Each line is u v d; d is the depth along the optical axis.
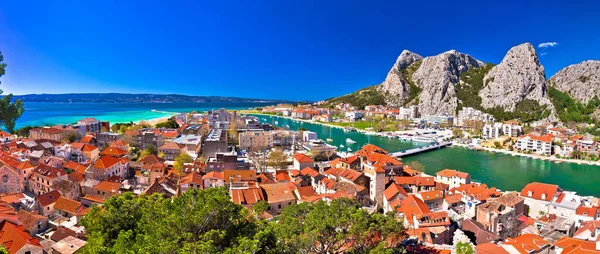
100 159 143.75
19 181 125.25
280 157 199.88
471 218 97.12
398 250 55.53
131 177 157.12
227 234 42.16
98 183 125.31
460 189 130.12
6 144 183.25
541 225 97.44
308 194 118.75
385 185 124.19
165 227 39.53
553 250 73.62
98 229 46.97
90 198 116.75
